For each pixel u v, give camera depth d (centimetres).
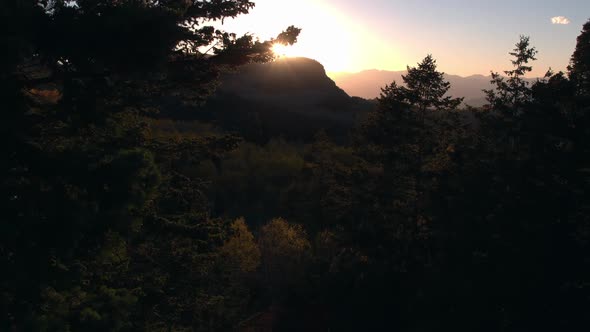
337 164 2648
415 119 2342
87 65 658
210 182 1220
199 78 827
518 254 1462
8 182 591
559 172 1458
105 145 760
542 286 1416
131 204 583
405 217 2316
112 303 683
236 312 2478
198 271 1385
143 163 591
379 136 2372
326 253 3119
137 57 651
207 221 1133
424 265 2136
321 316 2688
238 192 5656
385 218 2372
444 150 2295
